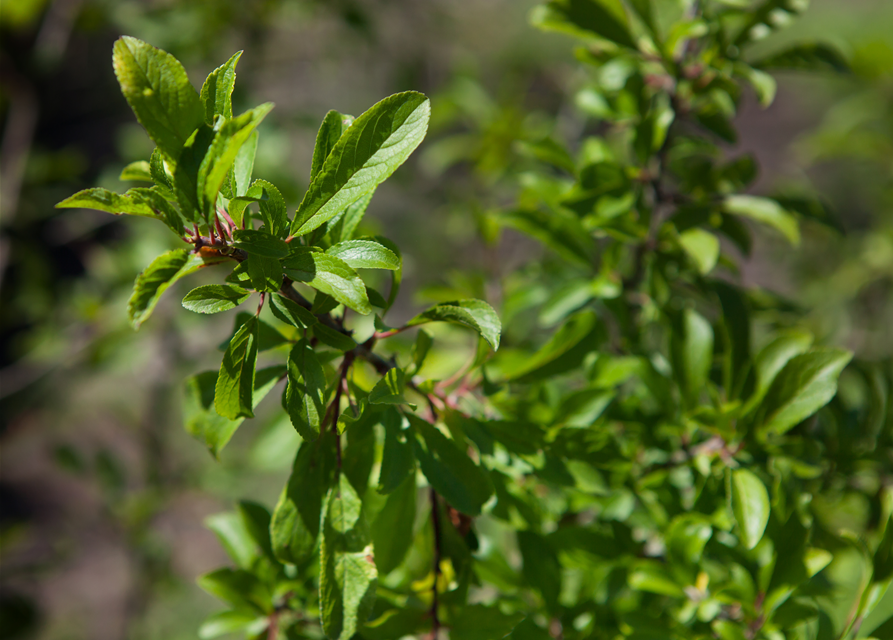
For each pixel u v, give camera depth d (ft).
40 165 4.58
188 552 5.94
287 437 2.11
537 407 1.99
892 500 1.89
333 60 4.54
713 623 1.94
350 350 1.84
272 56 4.40
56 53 4.39
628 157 3.00
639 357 2.12
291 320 1.78
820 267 4.25
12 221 4.39
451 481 1.83
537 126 3.68
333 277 1.73
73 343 4.33
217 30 4.03
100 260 4.23
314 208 1.77
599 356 2.12
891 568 1.88
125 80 1.68
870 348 4.00
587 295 2.23
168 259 1.71
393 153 1.76
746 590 1.94
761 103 2.13
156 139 1.69
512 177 3.49
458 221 4.03
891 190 4.35
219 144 1.67
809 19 9.04
